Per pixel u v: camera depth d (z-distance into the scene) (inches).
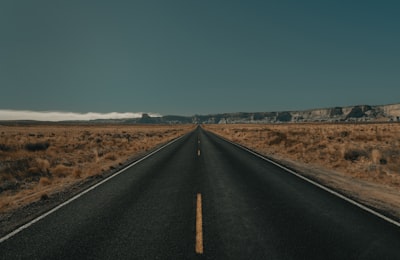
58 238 221.1
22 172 512.7
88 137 1544.0
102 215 276.1
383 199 329.4
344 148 703.7
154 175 485.4
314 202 311.4
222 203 309.6
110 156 743.7
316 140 1040.2
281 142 1071.6
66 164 648.4
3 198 369.1
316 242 207.5
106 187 401.7
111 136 1715.1
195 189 376.2
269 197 333.1
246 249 196.5
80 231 234.8
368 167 534.3
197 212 279.6
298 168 550.6
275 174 482.0
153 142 1339.8
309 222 249.0
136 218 265.0
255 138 1413.6
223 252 192.4
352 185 403.2
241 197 333.7
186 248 199.3
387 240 210.8
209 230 232.2
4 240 219.3
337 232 226.1
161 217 266.5
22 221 263.1
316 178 448.8
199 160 667.4
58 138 1293.1
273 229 233.0
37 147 864.3
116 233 229.1
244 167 558.3
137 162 663.8
